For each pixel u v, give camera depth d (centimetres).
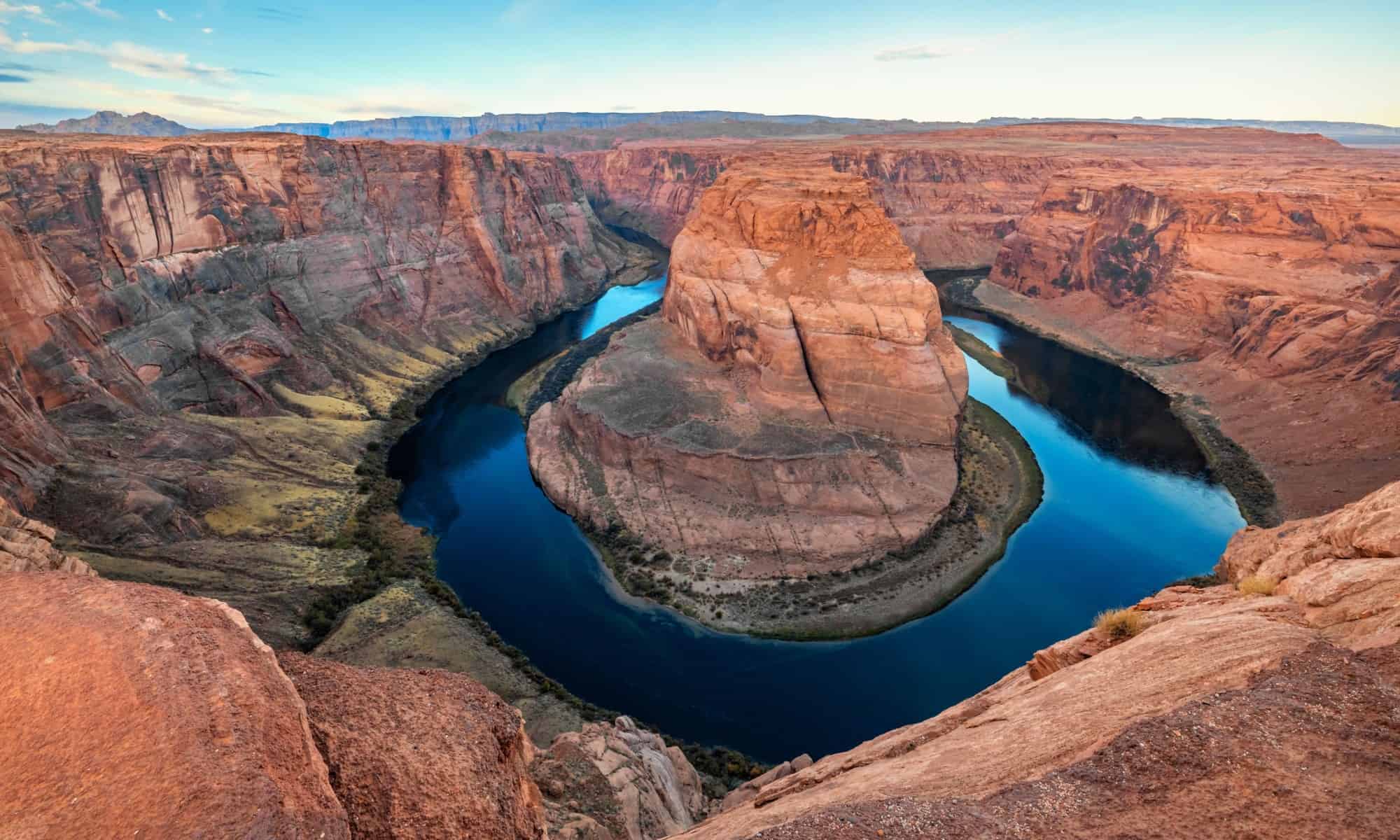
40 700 1141
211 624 1346
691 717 4641
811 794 1773
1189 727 1175
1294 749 1085
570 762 2850
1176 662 1459
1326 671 1255
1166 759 1127
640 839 2498
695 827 2170
